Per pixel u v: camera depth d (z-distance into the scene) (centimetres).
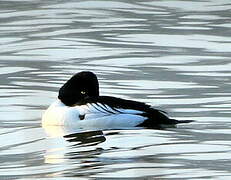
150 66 2062
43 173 1220
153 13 2731
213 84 1859
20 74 1995
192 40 2334
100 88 1845
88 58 2159
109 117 1509
